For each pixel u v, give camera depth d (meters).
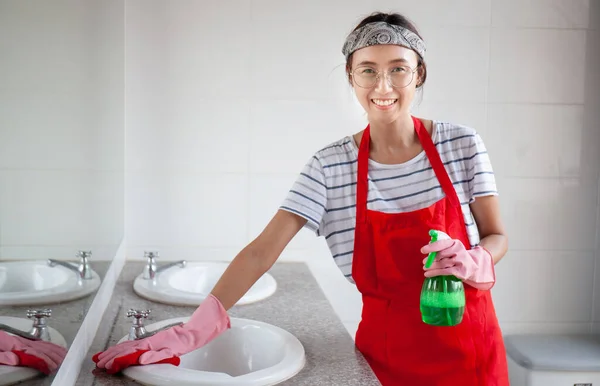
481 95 2.67
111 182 2.08
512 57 2.66
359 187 1.65
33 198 1.07
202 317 1.46
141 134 2.56
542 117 2.69
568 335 2.78
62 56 1.30
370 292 1.66
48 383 1.07
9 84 0.95
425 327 1.57
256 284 2.15
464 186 1.66
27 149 1.04
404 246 1.61
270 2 2.56
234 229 2.63
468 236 1.65
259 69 2.58
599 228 2.76
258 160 2.62
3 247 0.92
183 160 2.59
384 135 1.64
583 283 2.78
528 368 2.46
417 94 2.64
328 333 1.69
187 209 2.61
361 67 1.56
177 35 2.54
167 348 1.39
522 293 2.77
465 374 1.57
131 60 2.53
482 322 1.60
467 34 2.63
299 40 2.58
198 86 2.56
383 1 2.60
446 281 1.43
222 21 2.55
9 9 0.94
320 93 2.61
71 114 1.38
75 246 1.39
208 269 2.39
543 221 2.74
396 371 1.59
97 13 1.77
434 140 1.66
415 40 1.56
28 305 1.01
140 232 2.60
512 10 2.64
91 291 1.55
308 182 1.66
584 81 2.69
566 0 2.65
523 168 2.71
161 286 2.06
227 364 1.65
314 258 2.67
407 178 1.64
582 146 2.72
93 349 1.50
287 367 1.37
